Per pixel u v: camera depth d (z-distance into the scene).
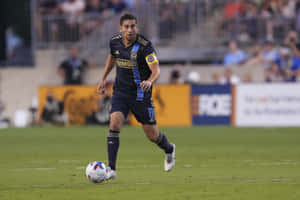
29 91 79.75
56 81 80.12
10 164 32.25
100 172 23.09
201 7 78.50
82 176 26.36
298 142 46.31
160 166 30.41
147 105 23.98
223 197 19.72
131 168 29.52
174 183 23.48
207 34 78.75
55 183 23.89
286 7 77.94
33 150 41.06
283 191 21.03
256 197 19.67
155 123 24.47
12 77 80.38
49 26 80.62
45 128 64.75
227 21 78.19
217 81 73.38
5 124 73.31
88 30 80.50
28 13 101.06
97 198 19.64
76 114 67.81
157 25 78.75
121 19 23.31
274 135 53.00
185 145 44.09
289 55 75.44
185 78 77.31
